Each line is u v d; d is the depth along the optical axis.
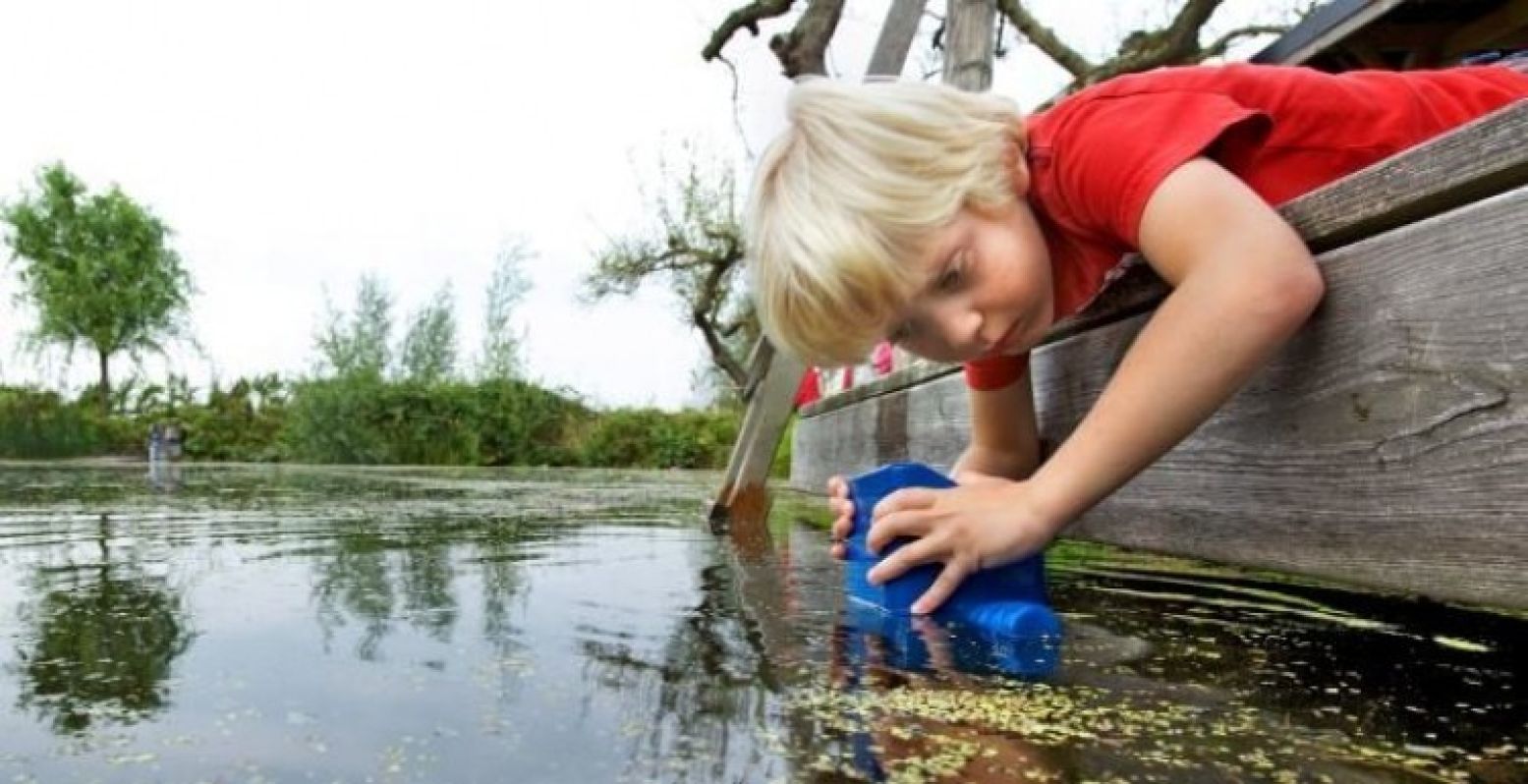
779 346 1.27
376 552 2.06
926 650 1.09
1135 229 1.15
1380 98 1.33
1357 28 3.55
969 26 3.40
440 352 18.69
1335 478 1.13
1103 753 0.72
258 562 1.88
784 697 0.88
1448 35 3.77
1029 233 1.21
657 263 13.03
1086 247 1.27
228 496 4.61
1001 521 1.17
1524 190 0.90
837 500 1.43
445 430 16.33
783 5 6.82
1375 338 1.07
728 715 0.82
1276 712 0.84
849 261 1.12
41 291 23.95
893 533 1.26
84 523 2.89
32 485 5.90
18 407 18.55
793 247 1.17
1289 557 1.22
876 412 3.30
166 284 25.66
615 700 0.87
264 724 0.79
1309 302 1.09
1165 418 1.10
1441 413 0.98
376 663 1.01
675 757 0.71
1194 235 1.09
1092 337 1.68
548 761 0.70
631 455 16.30
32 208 24.31
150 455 17.75
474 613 1.30
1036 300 1.21
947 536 1.21
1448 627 1.28
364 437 15.95
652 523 2.98
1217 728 0.79
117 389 22.23
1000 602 1.21
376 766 0.69
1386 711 0.84
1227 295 1.06
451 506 3.88
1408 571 1.03
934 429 2.61
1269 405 1.25
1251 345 1.07
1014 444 1.75
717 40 6.89
